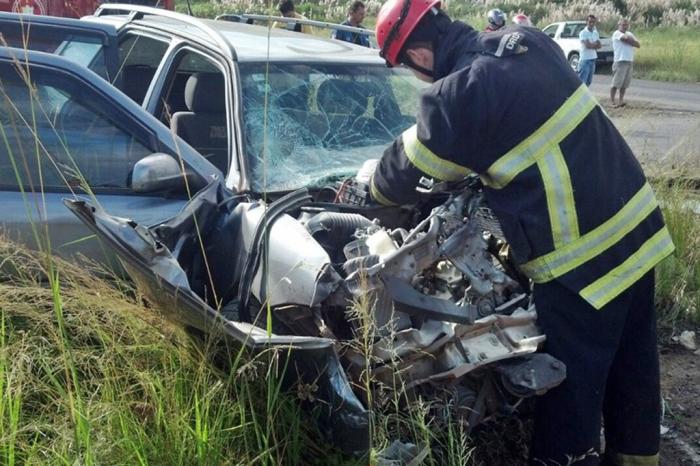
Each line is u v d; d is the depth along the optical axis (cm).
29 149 330
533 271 283
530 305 294
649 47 2828
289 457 256
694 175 586
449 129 271
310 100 402
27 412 256
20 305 264
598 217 279
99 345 272
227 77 396
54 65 337
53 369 259
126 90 498
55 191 328
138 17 532
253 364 247
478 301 287
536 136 272
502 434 319
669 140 941
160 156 323
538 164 273
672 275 503
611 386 317
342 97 412
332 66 425
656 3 4050
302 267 270
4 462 232
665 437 376
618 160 288
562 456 287
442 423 277
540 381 268
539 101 272
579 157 277
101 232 243
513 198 278
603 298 278
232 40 427
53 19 461
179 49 448
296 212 326
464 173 283
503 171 274
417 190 291
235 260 305
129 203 333
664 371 438
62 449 235
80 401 238
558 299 282
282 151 371
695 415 395
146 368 268
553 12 3922
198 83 423
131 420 246
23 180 327
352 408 239
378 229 307
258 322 292
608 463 324
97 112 340
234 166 361
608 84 2189
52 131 333
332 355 241
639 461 316
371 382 270
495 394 290
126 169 340
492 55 277
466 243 285
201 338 260
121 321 274
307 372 248
